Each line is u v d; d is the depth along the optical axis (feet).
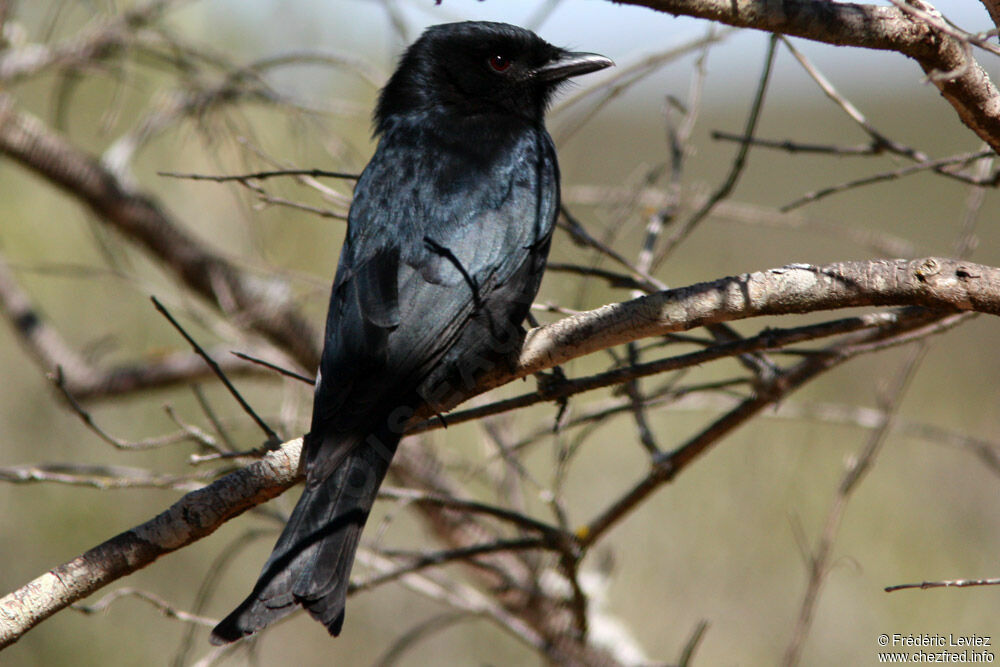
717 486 42.75
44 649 41.91
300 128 34.04
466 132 26.96
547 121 30.60
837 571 43.06
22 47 35.40
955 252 27.40
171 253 36.91
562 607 27.66
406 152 26.11
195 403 42.39
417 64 29.12
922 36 18.76
